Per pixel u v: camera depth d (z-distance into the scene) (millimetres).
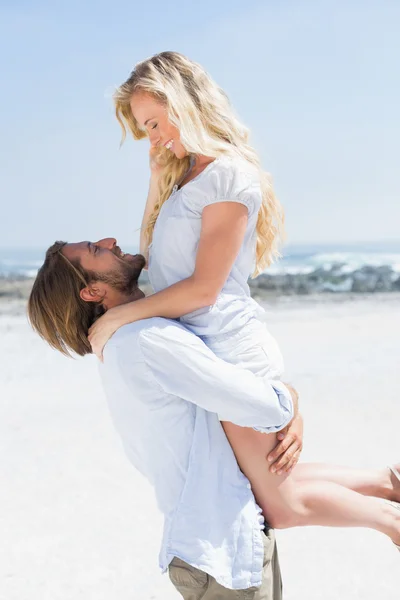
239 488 2732
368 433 6598
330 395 8188
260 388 2680
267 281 21562
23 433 6945
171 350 2645
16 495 5312
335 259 35656
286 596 3754
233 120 2982
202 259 2764
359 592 3783
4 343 12438
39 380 9477
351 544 4438
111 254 2883
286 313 16188
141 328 2691
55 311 2861
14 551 4387
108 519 4859
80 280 2850
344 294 20016
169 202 2949
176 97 2820
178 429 2730
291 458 2789
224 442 2770
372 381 8883
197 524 2635
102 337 2783
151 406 2727
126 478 5672
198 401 2633
